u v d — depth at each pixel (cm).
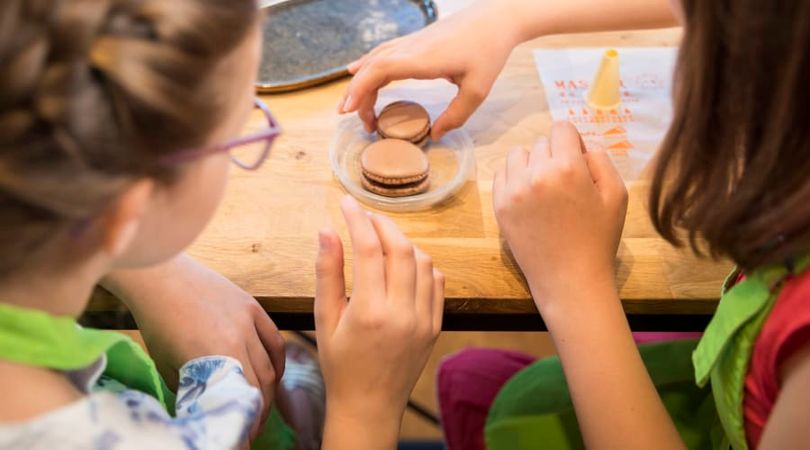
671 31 81
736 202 50
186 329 61
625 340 60
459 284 63
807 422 49
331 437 59
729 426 60
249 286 63
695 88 51
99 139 37
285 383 82
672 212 56
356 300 58
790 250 50
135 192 41
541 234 61
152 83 37
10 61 34
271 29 80
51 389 46
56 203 37
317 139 71
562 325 60
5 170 35
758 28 46
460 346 113
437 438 104
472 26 74
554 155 63
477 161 70
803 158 48
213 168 46
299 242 65
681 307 63
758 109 49
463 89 71
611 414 59
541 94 76
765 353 53
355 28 81
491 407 77
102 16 36
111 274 62
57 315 46
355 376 59
